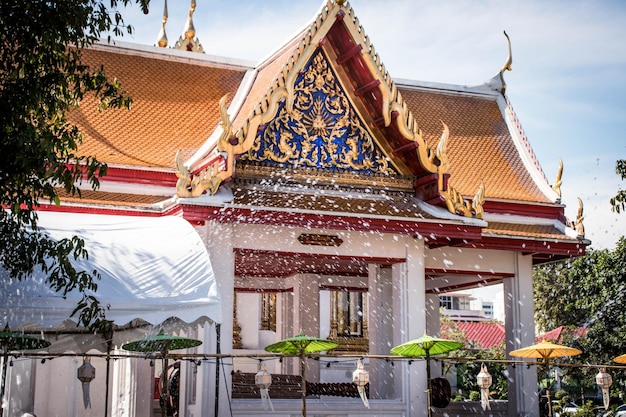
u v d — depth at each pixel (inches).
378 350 745.6
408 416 644.1
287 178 617.0
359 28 627.2
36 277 404.5
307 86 635.5
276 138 619.5
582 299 1222.9
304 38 610.2
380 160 658.8
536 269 1422.2
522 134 861.8
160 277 434.6
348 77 648.4
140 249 451.5
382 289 761.0
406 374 652.1
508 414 753.0
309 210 589.9
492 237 704.4
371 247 647.1
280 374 853.8
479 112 892.0
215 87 787.4
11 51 374.9
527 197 796.0
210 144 661.3
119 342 532.7
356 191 641.6
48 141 358.0
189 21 982.4
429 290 892.0
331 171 635.5
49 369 668.1
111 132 692.1
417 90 887.7
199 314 430.9
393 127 641.6
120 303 414.3
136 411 609.3
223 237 585.0
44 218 475.2
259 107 587.8
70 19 367.2
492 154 844.0
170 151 692.7
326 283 924.6
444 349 494.9
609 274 1136.8
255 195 593.3
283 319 954.7
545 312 1419.8
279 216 585.0
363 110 653.9
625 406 1044.5
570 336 1320.1
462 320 2556.6
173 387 627.5
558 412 757.9
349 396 775.1
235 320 1047.6
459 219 644.7
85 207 578.9
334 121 643.5
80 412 682.8
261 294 1077.1
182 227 483.8
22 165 345.7
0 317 392.8
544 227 787.4
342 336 1013.2
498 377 1444.4
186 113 744.3
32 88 358.6
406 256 657.6
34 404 616.1
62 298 402.0
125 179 639.1
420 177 662.5
